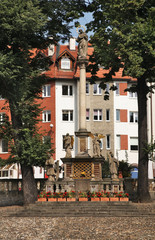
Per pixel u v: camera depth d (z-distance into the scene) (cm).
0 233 1828
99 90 6072
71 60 6147
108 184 2850
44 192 2708
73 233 1791
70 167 3069
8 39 2744
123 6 2639
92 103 6041
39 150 2791
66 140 3131
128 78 6112
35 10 2706
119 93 6112
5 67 2708
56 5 2938
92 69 3206
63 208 2523
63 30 3041
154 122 5953
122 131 6116
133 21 2677
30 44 3048
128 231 1822
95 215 2408
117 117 6122
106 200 2603
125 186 3078
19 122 2922
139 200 2850
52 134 6016
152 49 2514
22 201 3038
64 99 6059
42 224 2073
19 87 2786
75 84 6088
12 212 2498
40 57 3133
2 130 2906
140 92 2936
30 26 2694
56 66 6100
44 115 6119
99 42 2761
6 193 2934
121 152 6103
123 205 2528
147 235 1717
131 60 2528
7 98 2833
